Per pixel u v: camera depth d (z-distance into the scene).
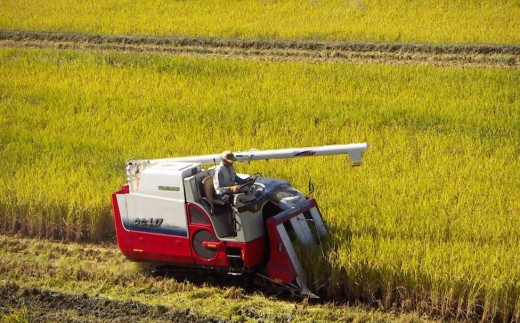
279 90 49.38
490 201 29.47
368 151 36.69
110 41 66.88
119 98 48.56
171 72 54.34
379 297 24.03
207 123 42.62
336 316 23.17
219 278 26.05
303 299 24.36
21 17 76.56
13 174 34.31
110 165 35.06
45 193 30.44
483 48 58.97
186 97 48.31
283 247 24.08
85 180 32.03
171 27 69.50
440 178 32.56
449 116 43.00
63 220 29.88
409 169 33.84
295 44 62.34
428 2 72.94
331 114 43.53
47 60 58.78
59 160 35.75
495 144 37.72
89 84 51.69
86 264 27.56
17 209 30.45
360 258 23.88
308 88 49.72
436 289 23.02
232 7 76.12
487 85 49.03
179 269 26.69
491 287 22.55
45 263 27.70
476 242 25.11
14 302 24.67
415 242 24.66
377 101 46.38
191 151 37.38
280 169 33.47
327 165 33.88
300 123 41.97
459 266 22.97
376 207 28.64
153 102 47.34
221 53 62.47
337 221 27.27
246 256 23.98
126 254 26.05
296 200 25.38
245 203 24.08
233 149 37.56
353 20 68.88
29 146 38.38
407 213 27.86
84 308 24.19
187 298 24.78
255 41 63.31
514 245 24.78
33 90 50.59
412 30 64.56
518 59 57.50
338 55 60.00
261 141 38.97
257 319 23.23
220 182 24.06
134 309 23.97
